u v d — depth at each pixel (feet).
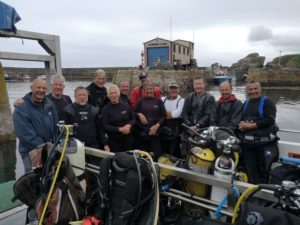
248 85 11.53
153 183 7.05
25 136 10.03
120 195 7.27
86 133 11.54
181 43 157.28
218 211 6.89
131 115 13.07
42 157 8.57
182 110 13.69
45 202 7.51
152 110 13.43
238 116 11.57
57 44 25.36
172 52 132.57
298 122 41.70
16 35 22.15
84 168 8.75
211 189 7.63
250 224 5.61
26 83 174.81
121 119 12.50
